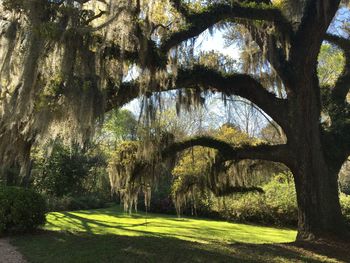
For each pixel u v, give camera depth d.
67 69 7.73
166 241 9.62
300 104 10.67
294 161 10.75
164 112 11.32
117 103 9.87
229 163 12.59
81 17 7.77
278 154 10.91
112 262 7.28
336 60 19.27
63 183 23.84
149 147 10.75
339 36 12.27
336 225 10.47
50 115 7.86
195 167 12.36
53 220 16.20
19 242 9.62
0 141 9.20
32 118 8.06
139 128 9.87
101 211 21.91
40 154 18.28
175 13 10.13
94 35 8.13
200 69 10.41
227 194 12.62
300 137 10.66
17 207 10.80
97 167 28.34
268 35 10.52
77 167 24.86
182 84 10.35
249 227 17.83
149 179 11.91
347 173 23.48
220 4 9.49
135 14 8.46
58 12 7.66
